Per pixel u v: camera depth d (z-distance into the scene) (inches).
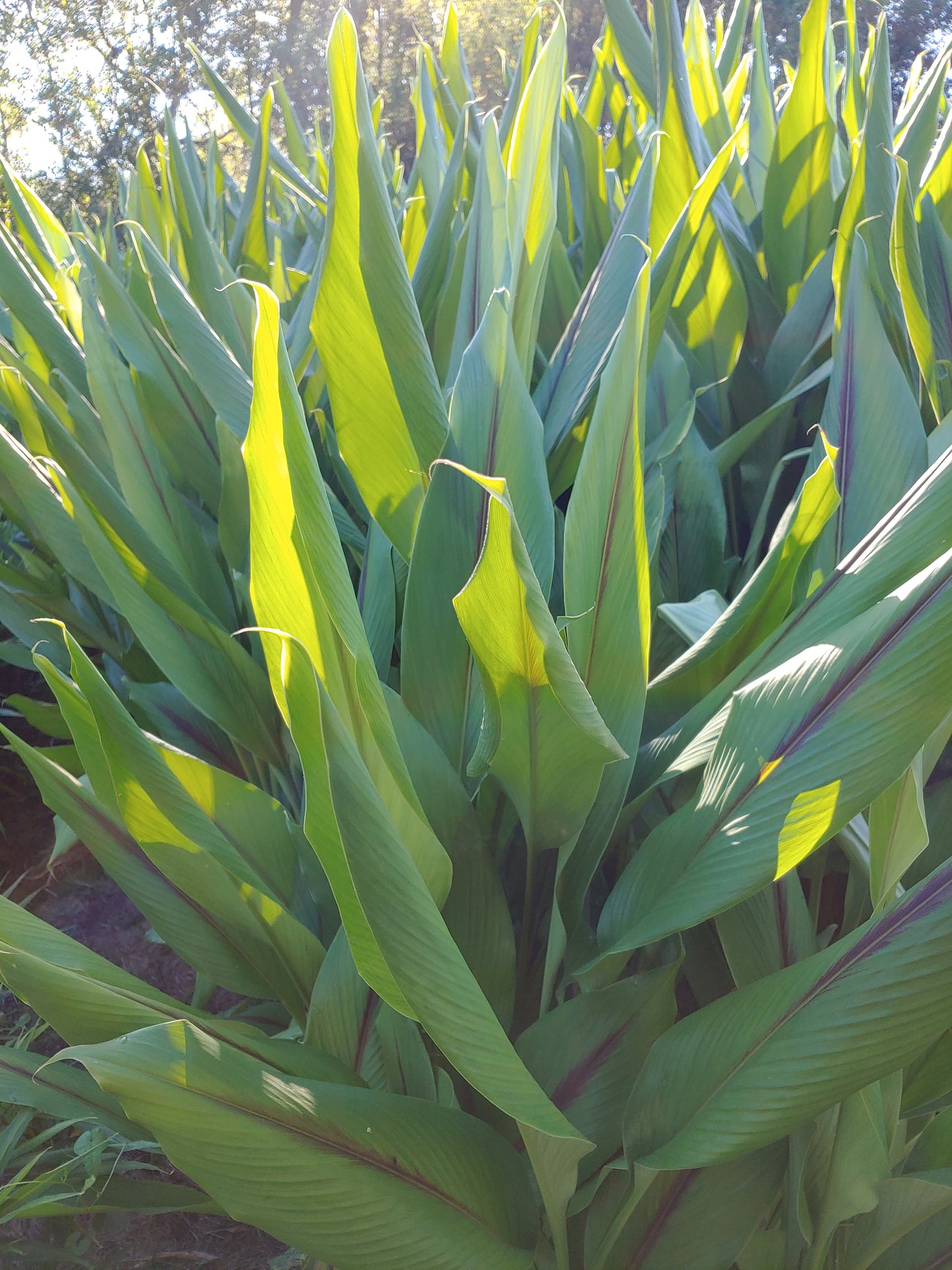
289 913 37.1
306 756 27.6
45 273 66.8
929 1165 33.4
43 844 83.0
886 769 27.6
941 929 27.0
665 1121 30.5
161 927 40.1
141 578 45.4
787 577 34.9
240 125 81.5
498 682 29.9
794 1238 34.2
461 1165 31.1
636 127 77.6
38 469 53.6
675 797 39.7
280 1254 45.7
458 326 44.8
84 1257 45.7
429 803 35.0
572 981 37.1
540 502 37.8
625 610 32.4
